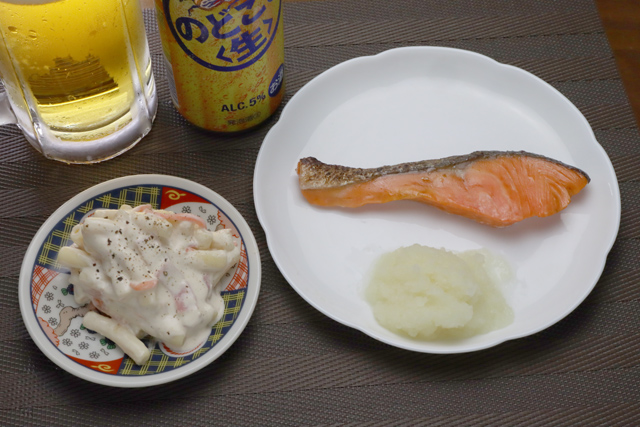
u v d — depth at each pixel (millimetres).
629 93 581
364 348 485
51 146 525
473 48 587
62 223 490
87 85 489
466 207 513
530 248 512
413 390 475
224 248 478
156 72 569
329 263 504
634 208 531
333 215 521
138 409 467
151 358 463
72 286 479
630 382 479
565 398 475
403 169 519
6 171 530
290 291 500
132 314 460
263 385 475
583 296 483
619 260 516
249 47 489
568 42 592
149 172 536
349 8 597
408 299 480
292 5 594
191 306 460
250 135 551
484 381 478
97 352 463
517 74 555
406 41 588
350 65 554
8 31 452
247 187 533
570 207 523
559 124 547
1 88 549
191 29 474
